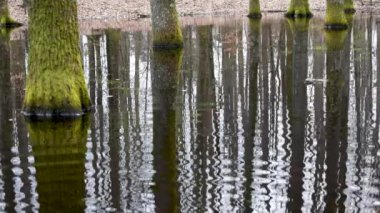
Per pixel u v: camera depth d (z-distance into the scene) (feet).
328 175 20.06
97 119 28.78
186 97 34.12
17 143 24.56
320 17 100.53
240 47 57.93
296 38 65.21
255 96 33.81
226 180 19.77
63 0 28.81
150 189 19.02
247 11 119.14
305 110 29.91
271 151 22.98
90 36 71.05
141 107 31.53
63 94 29.17
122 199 18.15
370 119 27.78
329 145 23.72
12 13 100.83
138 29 81.00
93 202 17.95
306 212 17.11
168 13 58.59
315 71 42.32
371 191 18.58
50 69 29.07
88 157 22.54
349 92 34.32
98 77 42.19
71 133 26.16
